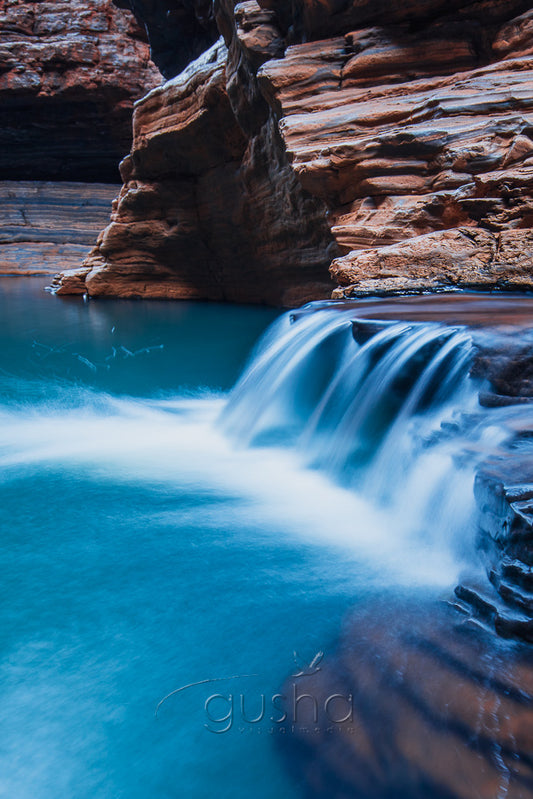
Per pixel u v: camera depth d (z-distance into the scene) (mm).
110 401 7320
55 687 2414
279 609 2867
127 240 17484
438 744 2025
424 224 8008
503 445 3146
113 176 34125
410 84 9062
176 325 12422
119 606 2949
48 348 10320
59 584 3143
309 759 2033
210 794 1960
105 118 30422
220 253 16531
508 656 2340
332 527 3766
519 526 2463
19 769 2064
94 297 18047
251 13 10727
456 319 4824
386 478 4051
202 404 7262
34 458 5191
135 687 2412
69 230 30266
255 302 16281
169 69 23766
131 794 1980
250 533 3686
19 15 27703
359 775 1956
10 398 7383
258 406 5754
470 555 2949
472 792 1854
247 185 13875
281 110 10023
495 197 7547
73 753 2117
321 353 5551
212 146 14375
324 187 9117
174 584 3123
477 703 2156
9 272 28500
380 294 7398
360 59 9266
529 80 7996
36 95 28984
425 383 4383
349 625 2686
